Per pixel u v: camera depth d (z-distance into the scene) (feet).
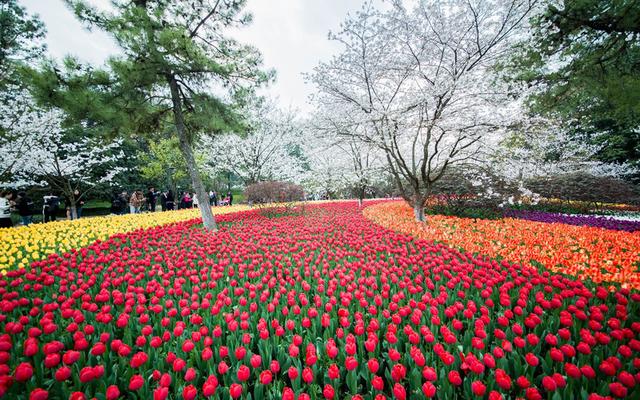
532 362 7.27
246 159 70.95
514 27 26.94
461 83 26.45
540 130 28.12
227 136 65.92
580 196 46.21
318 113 36.27
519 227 27.81
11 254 19.74
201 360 8.38
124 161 87.35
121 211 62.13
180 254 19.54
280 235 25.71
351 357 7.25
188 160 32.63
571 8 22.30
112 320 10.80
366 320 10.75
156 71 27.71
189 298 12.96
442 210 41.42
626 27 21.35
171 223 34.22
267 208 48.57
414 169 32.60
